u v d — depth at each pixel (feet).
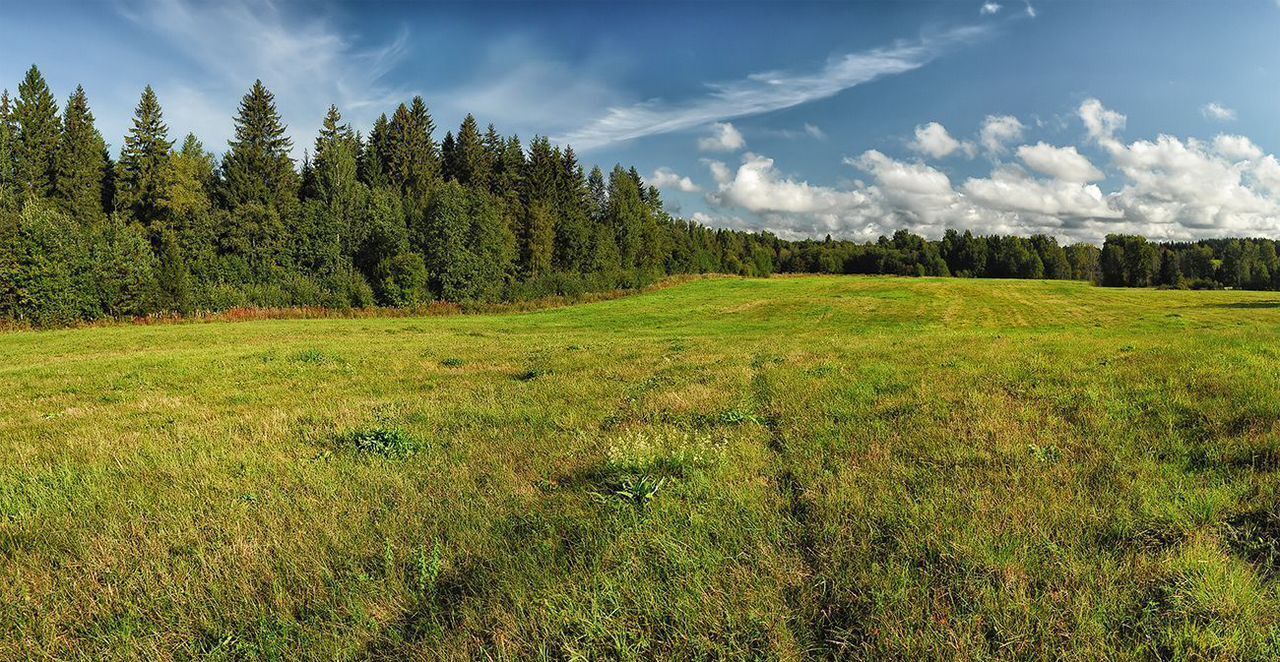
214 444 27.66
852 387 34.19
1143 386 28.96
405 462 23.82
